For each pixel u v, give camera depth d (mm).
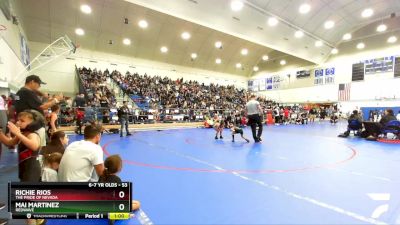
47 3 15633
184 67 26094
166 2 10891
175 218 2727
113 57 21406
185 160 5688
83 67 18781
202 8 12031
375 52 21594
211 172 4637
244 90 30594
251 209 2971
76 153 2551
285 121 19672
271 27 15305
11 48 9344
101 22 18078
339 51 24078
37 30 17016
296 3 13852
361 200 3262
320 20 16750
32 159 2525
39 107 3297
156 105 16891
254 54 29156
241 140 9289
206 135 11039
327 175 4445
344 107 23750
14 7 11477
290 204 3127
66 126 11523
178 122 15625
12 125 2328
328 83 25000
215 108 19672
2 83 7805
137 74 22344
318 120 24203
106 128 12148
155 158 5910
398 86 20219
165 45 22531
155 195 3422
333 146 7875
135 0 10211
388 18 19422
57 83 18688
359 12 17094
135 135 10891
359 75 22625
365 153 6680
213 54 26219
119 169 2652
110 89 17453
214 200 3250
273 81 29984
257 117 8664
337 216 2783
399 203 3160
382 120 9461
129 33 19906
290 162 5508
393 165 5266
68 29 17781
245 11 13234
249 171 4719
